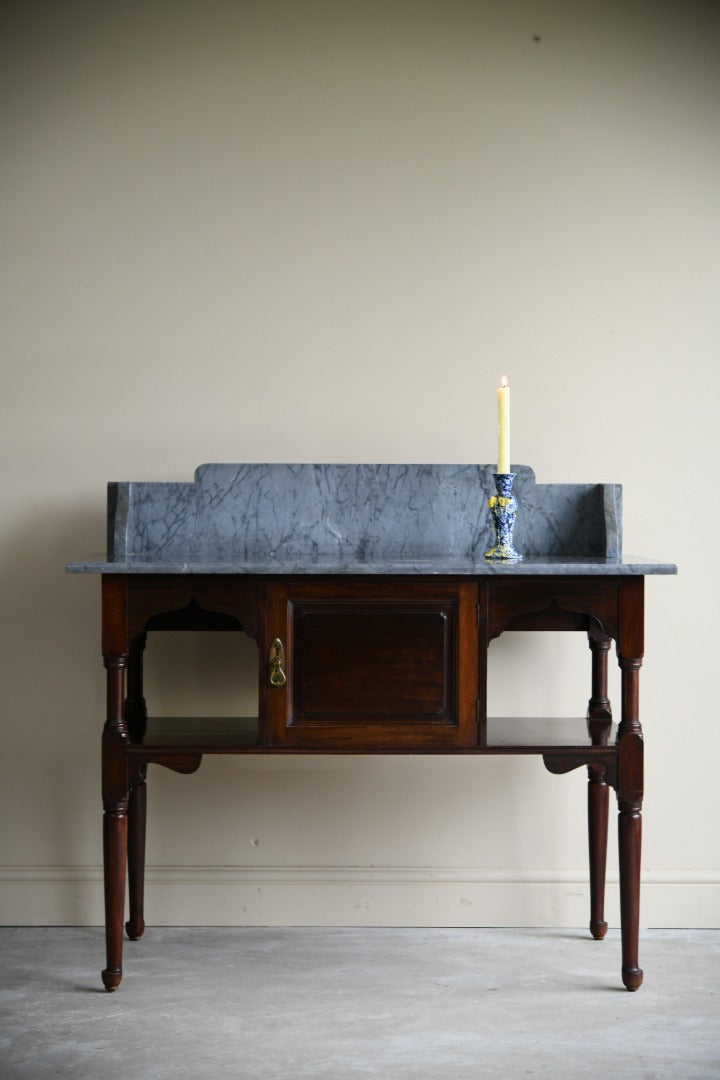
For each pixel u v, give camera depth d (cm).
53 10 309
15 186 310
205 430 311
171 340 310
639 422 310
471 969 275
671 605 310
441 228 310
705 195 311
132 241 310
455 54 311
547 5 310
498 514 268
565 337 310
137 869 294
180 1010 250
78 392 311
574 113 310
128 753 254
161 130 310
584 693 309
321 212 310
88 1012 249
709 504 310
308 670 251
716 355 310
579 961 280
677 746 309
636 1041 235
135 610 252
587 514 295
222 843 309
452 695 251
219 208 310
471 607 251
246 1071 221
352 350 310
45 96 309
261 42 310
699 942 295
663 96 310
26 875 308
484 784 309
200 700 310
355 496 299
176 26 310
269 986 263
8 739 310
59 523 310
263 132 310
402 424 310
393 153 310
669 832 310
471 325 310
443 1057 228
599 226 310
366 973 272
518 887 308
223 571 247
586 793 309
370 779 309
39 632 311
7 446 311
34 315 310
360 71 310
